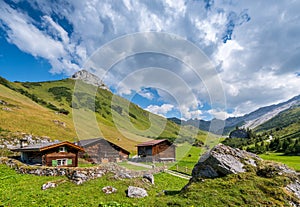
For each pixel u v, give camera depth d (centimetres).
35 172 2186
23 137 4519
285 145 8588
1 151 3631
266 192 1163
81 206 1158
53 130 5753
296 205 1095
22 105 7394
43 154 2733
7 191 1485
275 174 1323
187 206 1052
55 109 9562
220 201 1085
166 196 1337
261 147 8825
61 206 1165
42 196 1338
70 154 2911
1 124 4856
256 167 1419
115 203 1179
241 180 1270
